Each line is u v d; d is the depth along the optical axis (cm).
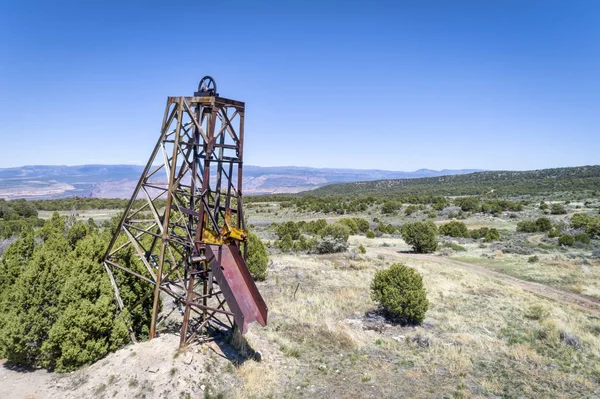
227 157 1133
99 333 1043
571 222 5206
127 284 1206
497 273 2919
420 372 1151
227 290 1005
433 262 3266
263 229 5712
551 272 2825
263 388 998
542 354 1325
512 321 1683
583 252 3681
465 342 1409
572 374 1167
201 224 1052
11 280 1282
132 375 929
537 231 5175
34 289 1016
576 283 2536
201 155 1141
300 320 1535
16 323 988
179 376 937
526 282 2638
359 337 1403
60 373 1006
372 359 1231
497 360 1264
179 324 1296
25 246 1516
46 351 973
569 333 1483
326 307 1742
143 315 1188
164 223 1086
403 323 1593
